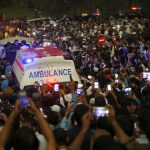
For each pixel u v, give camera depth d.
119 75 16.11
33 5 82.25
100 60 22.45
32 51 17.22
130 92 11.05
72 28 45.62
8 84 16.20
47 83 15.59
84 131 5.08
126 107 8.32
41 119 5.13
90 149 5.18
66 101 12.38
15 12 81.19
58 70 15.84
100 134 5.19
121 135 5.20
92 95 11.62
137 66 19.45
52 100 11.55
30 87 14.79
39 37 39.69
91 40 32.72
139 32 34.53
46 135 5.07
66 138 5.77
